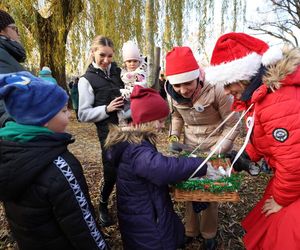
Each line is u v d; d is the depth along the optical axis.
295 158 1.63
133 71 3.35
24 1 7.76
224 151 2.35
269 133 1.69
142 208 1.92
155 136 1.97
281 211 1.85
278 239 1.83
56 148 1.59
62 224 1.61
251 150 2.09
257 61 1.80
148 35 3.41
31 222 1.61
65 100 1.67
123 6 7.63
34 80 1.62
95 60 2.87
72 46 8.79
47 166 1.57
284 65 1.64
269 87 1.68
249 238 2.08
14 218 1.66
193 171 1.86
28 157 1.51
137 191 1.92
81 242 1.65
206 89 2.31
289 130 1.62
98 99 2.84
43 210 1.59
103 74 2.88
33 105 1.56
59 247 1.68
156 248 1.92
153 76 3.47
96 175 4.31
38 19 8.87
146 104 1.92
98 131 2.84
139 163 1.84
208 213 2.48
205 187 1.90
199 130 2.52
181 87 2.27
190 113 2.46
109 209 3.21
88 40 8.54
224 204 3.33
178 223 2.07
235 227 2.96
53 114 1.60
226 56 1.89
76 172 1.63
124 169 1.92
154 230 1.92
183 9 7.34
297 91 1.67
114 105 2.71
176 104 2.49
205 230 2.53
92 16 8.30
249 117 1.85
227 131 2.38
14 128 1.56
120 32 7.56
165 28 7.43
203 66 2.43
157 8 7.26
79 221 1.62
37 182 1.56
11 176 1.51
